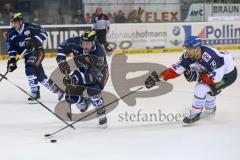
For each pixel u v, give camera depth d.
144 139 8.09
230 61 9.09
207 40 27.81
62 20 26.25
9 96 12.69
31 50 11.54
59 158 7.01
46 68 19.12
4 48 23.06
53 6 27.77
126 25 25.84
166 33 26.78
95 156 7.11
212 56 8.63
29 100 11.71
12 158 7.04
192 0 31.31
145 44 26.36
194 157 7.00
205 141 7.93
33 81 11.73
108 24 24.34
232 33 28.59
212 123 9.27
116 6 28.55
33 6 27.44
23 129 8.93
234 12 30.91
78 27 24.86
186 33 27.28
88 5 28.06
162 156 7.08
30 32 11.38
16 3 27.08
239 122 9.36
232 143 7.79
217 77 8.71
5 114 10.36
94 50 8.77
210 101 9.52
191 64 8.93
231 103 11.45
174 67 9.01
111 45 25.55
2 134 8.55
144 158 6.98
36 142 7.97
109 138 8.18
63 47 9.12
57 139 8.13
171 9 29.75
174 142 7.88
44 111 10.64
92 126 9.10
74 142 7.93
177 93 12.84
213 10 30.34
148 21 29.09
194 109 8.96
